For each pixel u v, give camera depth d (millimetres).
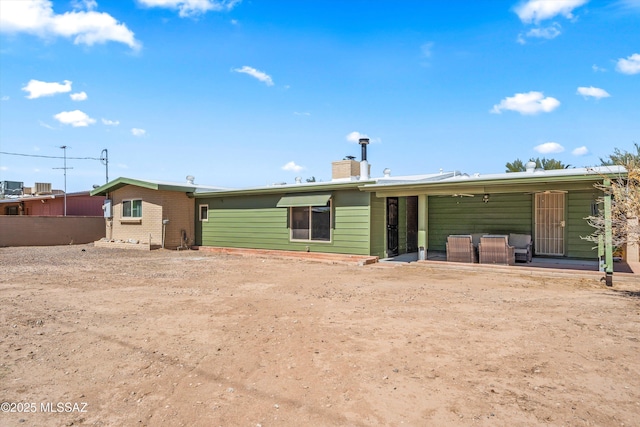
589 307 6387
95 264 12500
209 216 17891
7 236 19656
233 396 3381
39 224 20672
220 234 17406
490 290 8000
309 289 8211
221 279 9547
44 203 27625
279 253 14891
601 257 9562
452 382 3578
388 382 3602
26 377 3773
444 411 3059
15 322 5586
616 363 3949
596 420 2891
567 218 12578
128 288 8289
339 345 4617
